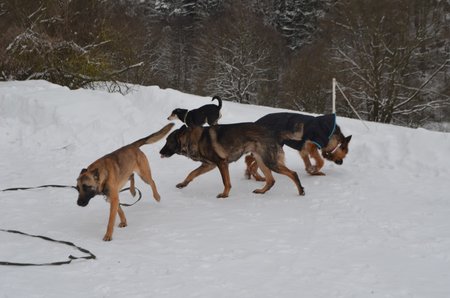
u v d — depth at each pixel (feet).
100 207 26.48
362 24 97.50
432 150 35.17
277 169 28.17
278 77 127.44
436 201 26.55
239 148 28.14
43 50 67.21
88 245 20.62
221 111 45.93
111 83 71.00
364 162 35.99
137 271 17.70
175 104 45.96
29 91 47.62
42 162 35.32
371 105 98.17
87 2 75.36
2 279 16.47
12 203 26.58
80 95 45.83
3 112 44.42
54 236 21.83
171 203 27.22
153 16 159.33
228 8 137.39
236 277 17.21
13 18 70.38
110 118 42.45
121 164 23.66
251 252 19.61
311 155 32.27
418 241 20.59
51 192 28.71
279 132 28.63
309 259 18.83
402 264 18.25
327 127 31.17
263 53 124.06
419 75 102.53
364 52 96.48
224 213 25.13
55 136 40.04
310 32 145.07
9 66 67.56
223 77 121.29
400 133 38.58
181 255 19.38
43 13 71.36
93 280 16.83
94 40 75.00
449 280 16.85
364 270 17.72
